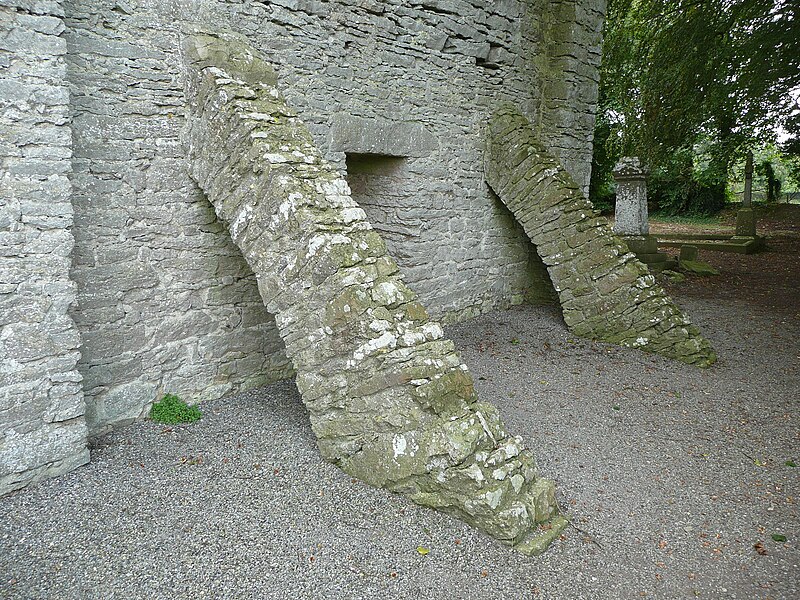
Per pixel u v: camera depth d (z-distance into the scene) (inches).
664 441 190.5
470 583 121.7
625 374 247.3
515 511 133.6
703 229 759.7
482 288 324.5
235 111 163.3
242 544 128.5
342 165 228.4
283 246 155.7
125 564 120.8
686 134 473.4
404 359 143.5
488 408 148.8
